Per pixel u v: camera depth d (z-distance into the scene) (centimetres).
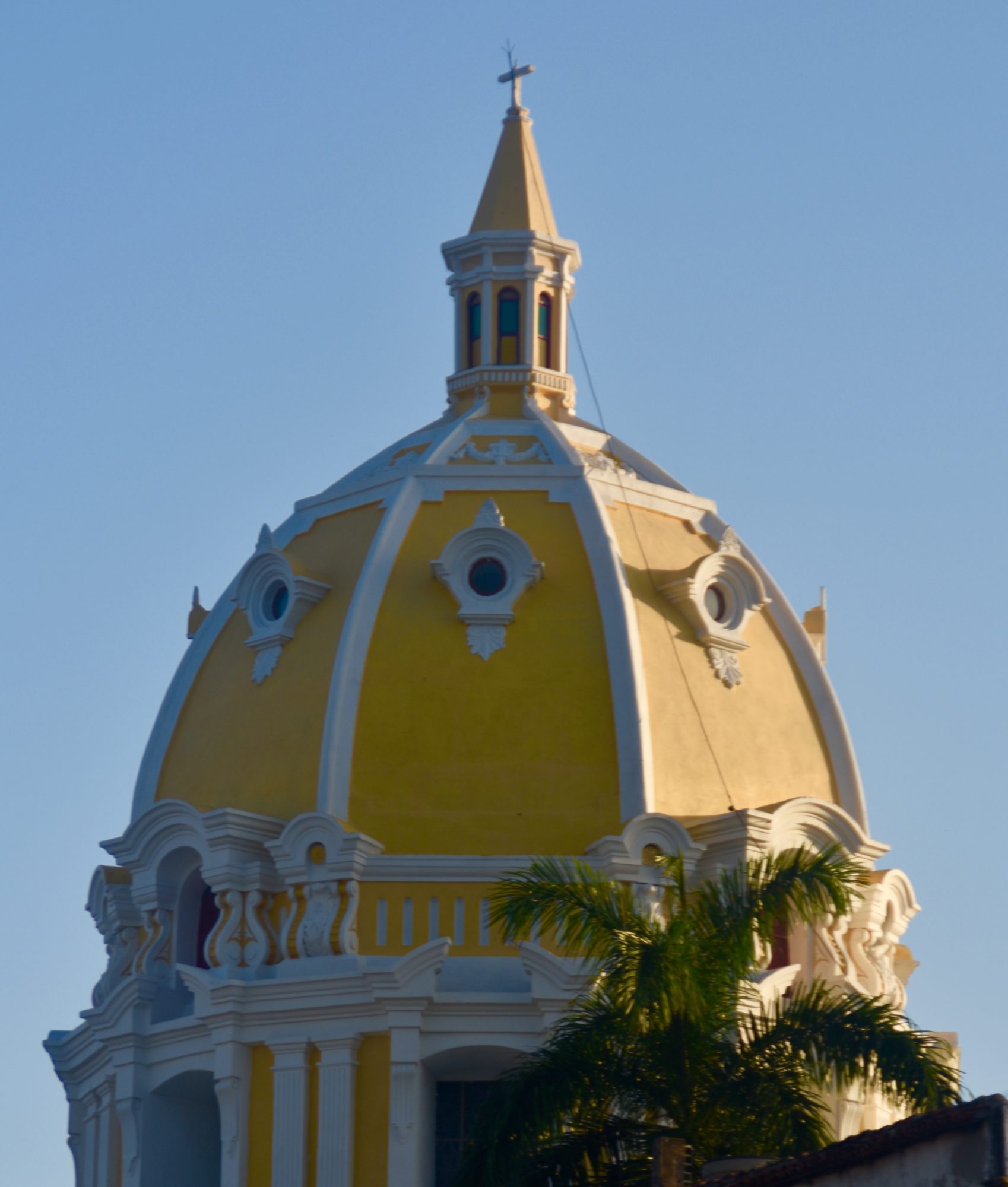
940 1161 5425
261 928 9500
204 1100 9725
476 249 10950
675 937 6662
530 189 11169
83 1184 9938
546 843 9406
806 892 6850
